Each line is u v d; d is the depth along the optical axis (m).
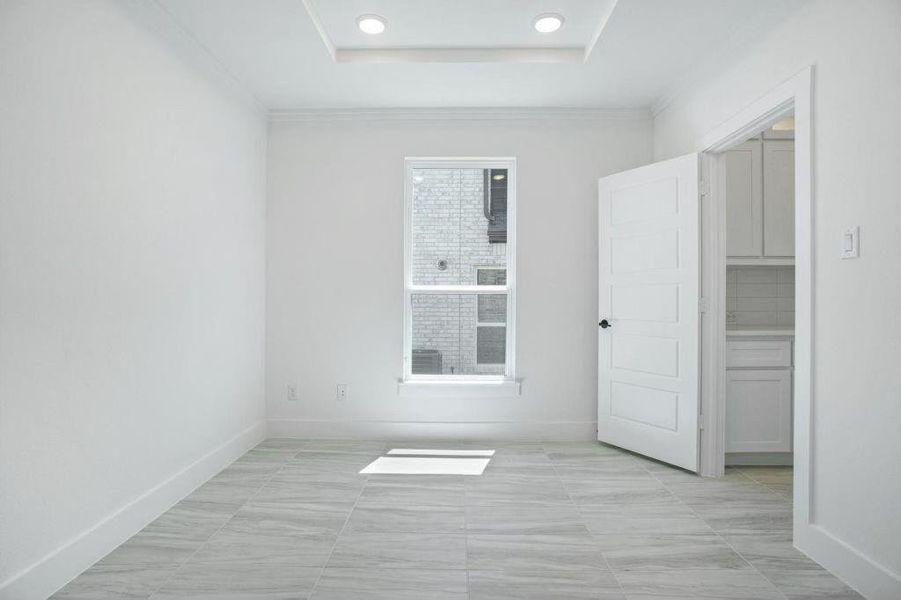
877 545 1.94
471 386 4.07
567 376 4.12
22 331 1.84
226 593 1.96
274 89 3.69
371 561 2.21
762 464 3.54
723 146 3.17
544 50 3.29
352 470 3.37
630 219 3.73
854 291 2.05
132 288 2.45
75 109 2.08
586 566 2.18
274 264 4.10
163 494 2.70
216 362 3.29
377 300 4.11
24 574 1.84
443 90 3.72
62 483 2.02
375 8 2.81
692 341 3.32
